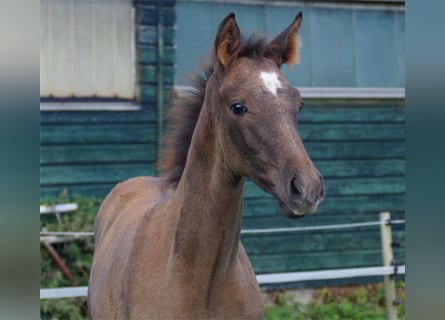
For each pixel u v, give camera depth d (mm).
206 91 2400
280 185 2059
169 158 2781
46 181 5711
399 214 6402
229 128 2209
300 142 2080
